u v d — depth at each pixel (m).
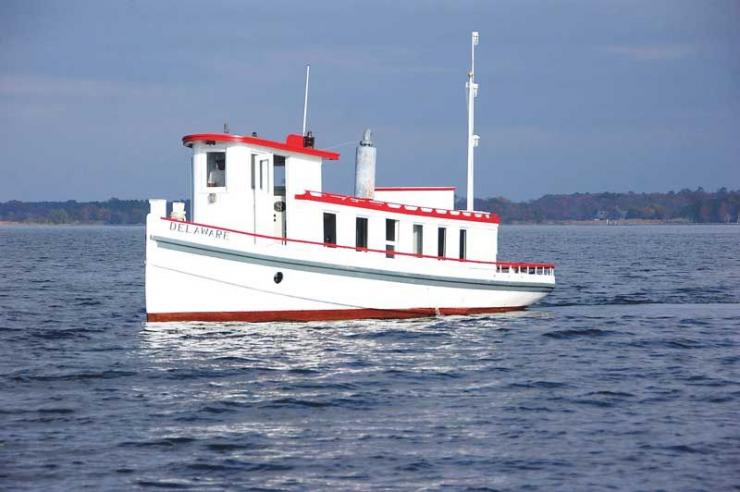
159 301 124.69
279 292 129.38
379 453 77.75
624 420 87.81
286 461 75.75
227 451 78.00
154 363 109.44
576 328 140.62
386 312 137.88
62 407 90.38
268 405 91.50
